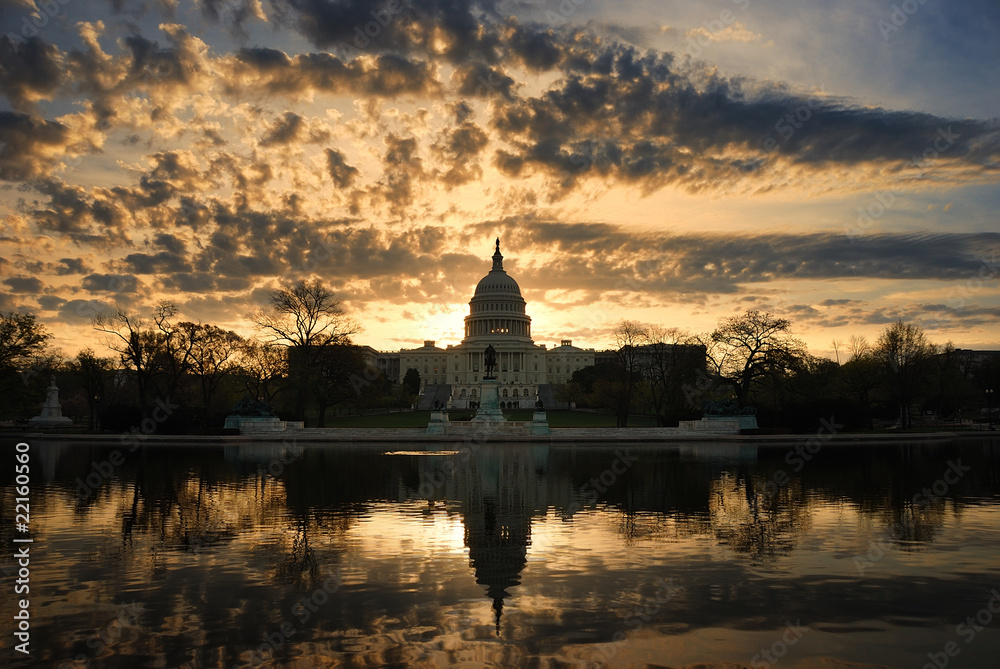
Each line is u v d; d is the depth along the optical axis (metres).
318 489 30.78
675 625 13.05
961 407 118.81
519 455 51.00
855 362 97.50
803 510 25.11
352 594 14.85
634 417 128.50
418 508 25.50
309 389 85.75
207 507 25.77
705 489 30.91
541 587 15.31
